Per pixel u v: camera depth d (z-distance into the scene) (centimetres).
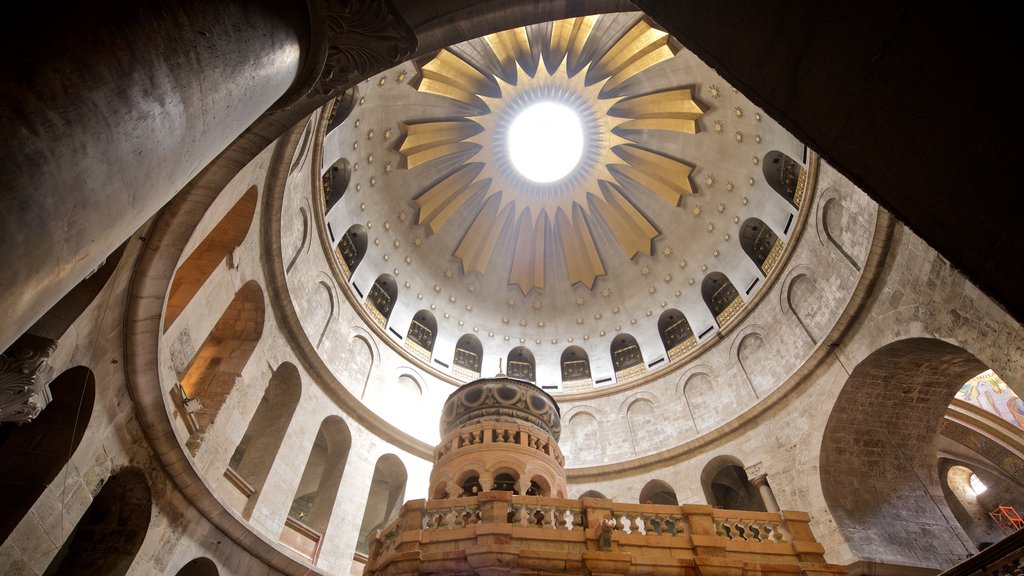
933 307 1349
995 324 1164
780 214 2150
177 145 267
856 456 1680
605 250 2914
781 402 1886
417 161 2566
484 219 2889
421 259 2728
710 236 2541
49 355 718
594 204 2900
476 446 1352
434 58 2333
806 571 966
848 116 322
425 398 2355
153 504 1045
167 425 1039
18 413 691
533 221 2947
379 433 2011
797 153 1991
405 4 606
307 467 2131
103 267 833
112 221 241
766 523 1082
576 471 2244
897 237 1461
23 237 187
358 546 2136
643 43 2366
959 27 261
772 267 2138
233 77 296
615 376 2656
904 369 1570
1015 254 295
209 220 1091
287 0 379
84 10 201
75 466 848
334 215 2147
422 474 2045
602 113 2675
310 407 1761
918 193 319
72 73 193
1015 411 2055
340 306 2086
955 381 1571
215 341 1521
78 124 198
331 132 1962
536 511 1031
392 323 2464
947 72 275
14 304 197
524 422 1449
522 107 2688
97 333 861
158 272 922
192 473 1116
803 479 1709
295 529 1530
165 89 239
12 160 176
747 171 2309
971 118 278
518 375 2773
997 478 2205
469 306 2853
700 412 2236
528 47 2525
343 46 577
